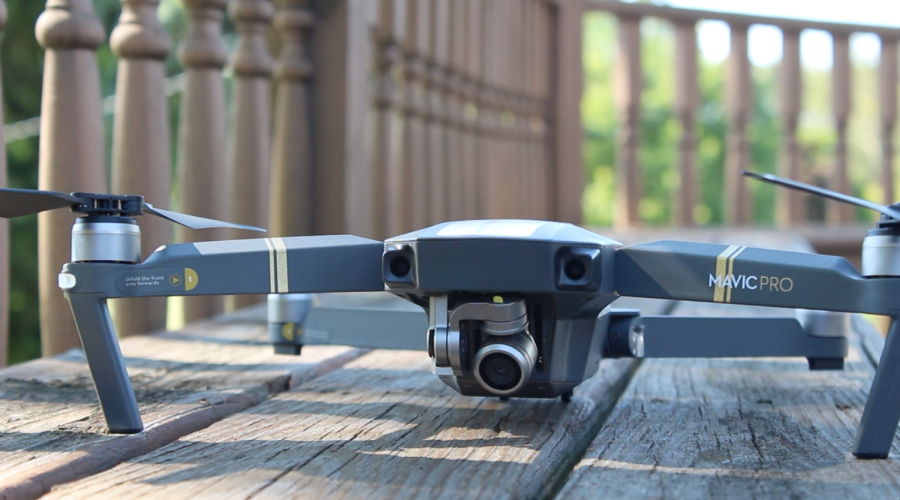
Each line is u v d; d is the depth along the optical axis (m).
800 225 2.50
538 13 2.06
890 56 2.50
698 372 0.68
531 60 2.04
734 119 2.40
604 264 0.50
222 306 0.98
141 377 0.65
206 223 0.53
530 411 0.58
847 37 2.46
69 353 0.71
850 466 0.50
